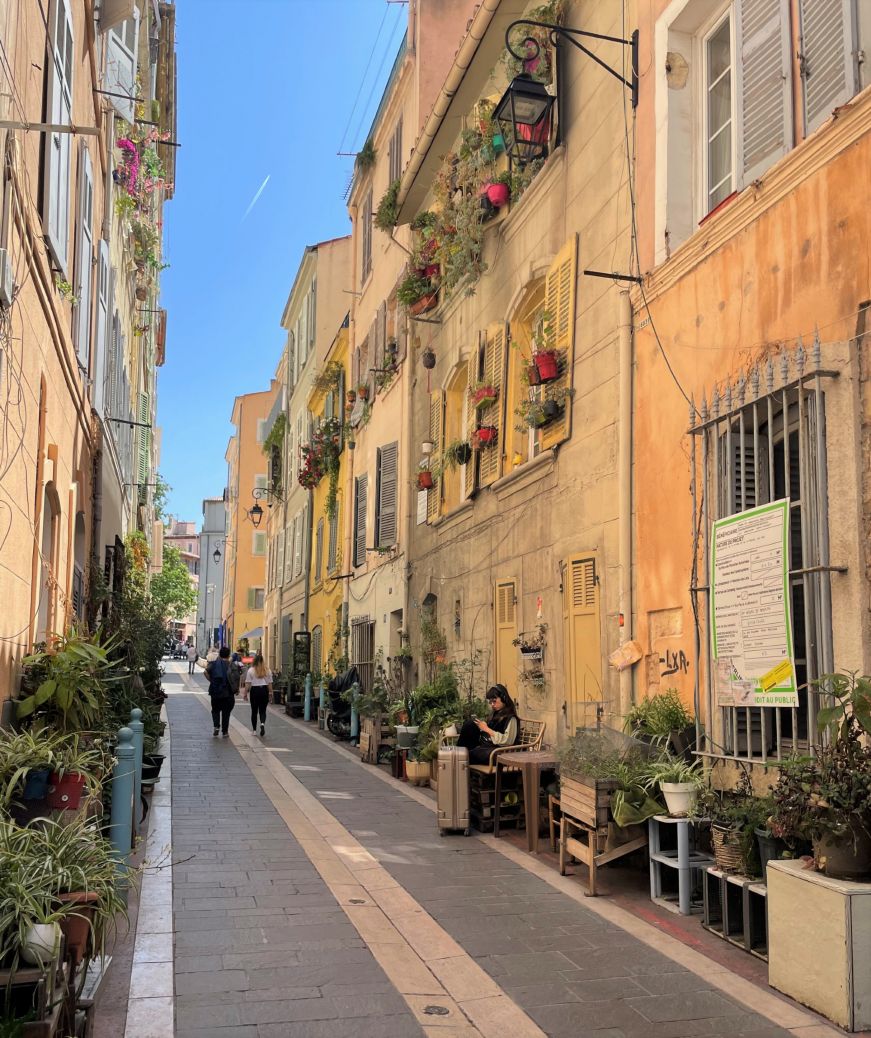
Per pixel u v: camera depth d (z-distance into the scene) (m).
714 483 7.01
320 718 20.97
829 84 6.21
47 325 7.71
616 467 8.79
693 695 7.22
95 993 4.37
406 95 18.92
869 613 5.39
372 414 21.09
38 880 3.85
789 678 5.94
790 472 6.29
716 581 6.86
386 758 14.40
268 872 7.40
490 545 12.69
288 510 36.47
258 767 13.87
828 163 5.96
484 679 12.73
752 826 5.50
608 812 6.77
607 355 9.12
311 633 28.58
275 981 5.03
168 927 5.90
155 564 47.97
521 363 12.16
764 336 6.56
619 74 9.20
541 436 10.73
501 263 12.74
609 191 9.33
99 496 13.40
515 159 12.21
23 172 6.25
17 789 5.20
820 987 4.59
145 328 23.42
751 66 7.11
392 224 17.66
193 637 88.88
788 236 6.34
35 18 6.62
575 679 9.60
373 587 20.17
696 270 7.52
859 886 4.51
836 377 5.76
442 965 5.30
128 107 13.38
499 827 9.08
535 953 5.51
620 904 6.53
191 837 8.68
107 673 10.87
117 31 13.38
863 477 5.49
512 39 11.83
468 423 13.90
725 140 7.94
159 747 13.79
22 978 3.46
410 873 7.48
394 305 19.44
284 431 38.03
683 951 5.53
